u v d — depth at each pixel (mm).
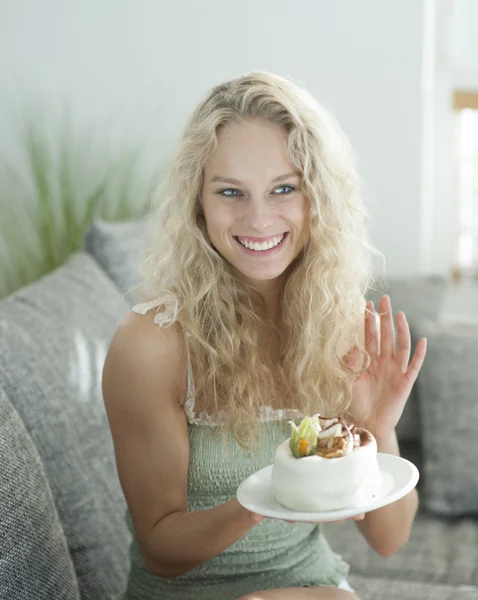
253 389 1547
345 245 1567
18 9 3361
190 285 1545
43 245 3281
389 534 1568
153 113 3322
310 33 3137
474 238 3467
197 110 1506
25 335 1748
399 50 3074
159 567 1499
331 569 1600
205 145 1459
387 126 3131
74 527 1623
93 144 3389
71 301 2039
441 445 2264
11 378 1636
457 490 2217
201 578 1530
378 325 1645
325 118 1519
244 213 1464
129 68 3318
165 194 1602
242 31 3197
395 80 3098
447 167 3445
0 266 3484
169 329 1529
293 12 3137
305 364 1579
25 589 1326
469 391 2293
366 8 3074
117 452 1543
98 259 2570
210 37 3229
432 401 2312
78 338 1900
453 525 2191
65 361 1800
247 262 1492
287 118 1448
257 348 1582
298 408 1592
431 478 2256
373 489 1156
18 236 3482
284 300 1603
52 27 3354
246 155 1436
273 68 3191
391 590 1839
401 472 1207
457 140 3414
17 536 1338
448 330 2432
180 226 1541
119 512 1752
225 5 3193
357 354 1645
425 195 3234
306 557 1566
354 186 1598
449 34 3309
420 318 2533
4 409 1461
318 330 1585
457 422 2270
